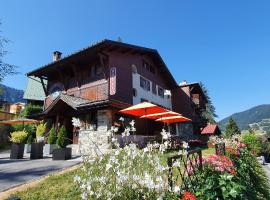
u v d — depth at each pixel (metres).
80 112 16.27
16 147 11.88
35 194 5.78
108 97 17.17
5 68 16.23
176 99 29.92
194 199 4.14
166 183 4.49
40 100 30.17
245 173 9.59
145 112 14.61
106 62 18.36
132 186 4.33
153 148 5.64
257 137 22.34
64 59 18.72
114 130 5.80
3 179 7.11
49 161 10.34
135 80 21.27
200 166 6.28
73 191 5.90
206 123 37.53
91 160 5.00
